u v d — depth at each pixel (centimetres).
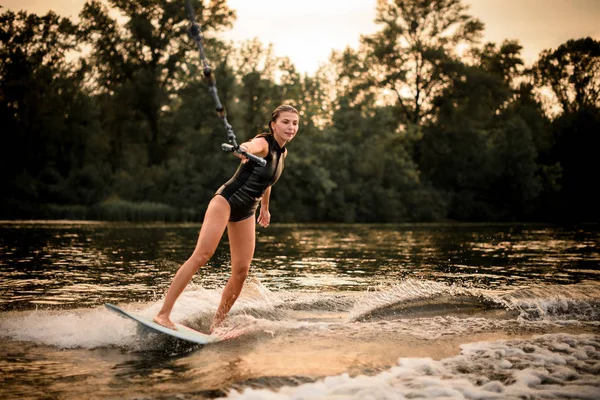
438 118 4303
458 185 4253
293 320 425
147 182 3622
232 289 420
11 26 4097
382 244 1352
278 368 288
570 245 1323
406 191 3881
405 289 517
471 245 1321
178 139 4144
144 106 4147
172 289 374
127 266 774
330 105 4488
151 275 674
